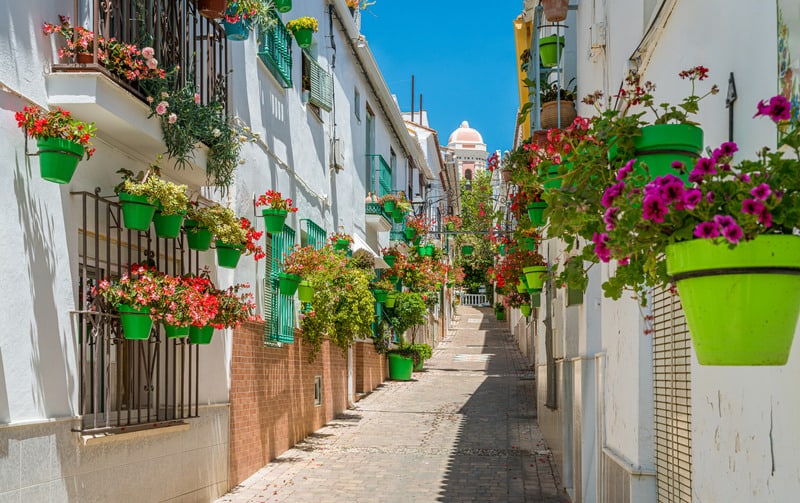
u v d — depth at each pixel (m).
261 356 11.36
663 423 5.26
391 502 9.54
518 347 34.28
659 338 5.35
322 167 15.53
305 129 14.23
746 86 3.32
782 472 2.81
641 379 5.58
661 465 5.31
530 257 12.71
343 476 10.92
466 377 24.64
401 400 19.33
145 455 7.45
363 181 19.81
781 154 2.49
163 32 7.55
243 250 8.55
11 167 5.62
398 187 25.23
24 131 5.78
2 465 5.28
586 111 8.63
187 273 8.58
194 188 8.88
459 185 46.59
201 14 8.30
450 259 45.31
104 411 7.14
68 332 6.28
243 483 10.33
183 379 8.30
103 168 7.00
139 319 6.63
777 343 2.36
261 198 10.98
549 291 13.29
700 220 2.44
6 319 5.48
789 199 2.34
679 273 2.52
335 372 16.56
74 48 6.19
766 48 3.06
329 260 12.89
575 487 9.20
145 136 6.97
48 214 6.08
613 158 3.49
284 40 12.60
